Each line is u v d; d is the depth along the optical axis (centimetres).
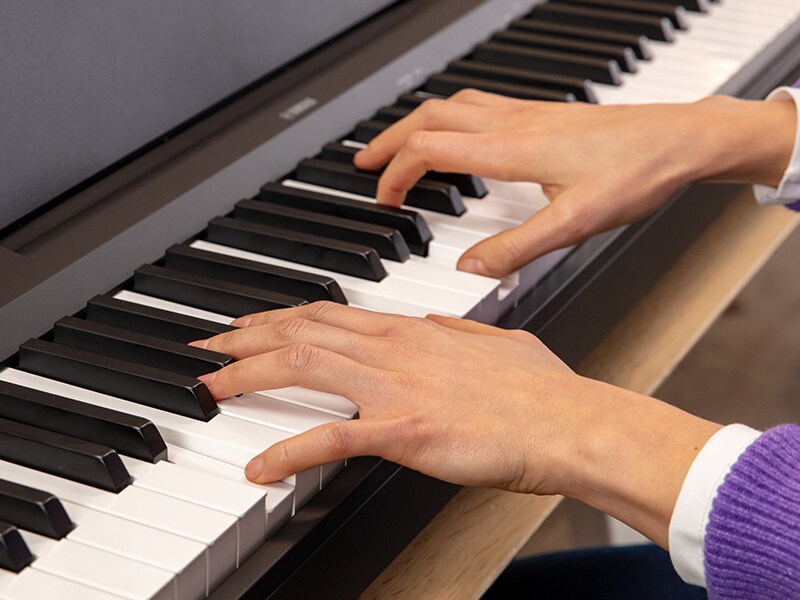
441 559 91
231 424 83
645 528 82
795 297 205
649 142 100
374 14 120
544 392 83
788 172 104
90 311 90
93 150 97
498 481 83
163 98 102
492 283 94
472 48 120
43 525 76
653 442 81
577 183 98
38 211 95
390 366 84
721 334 198
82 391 84
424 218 99
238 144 103
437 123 102
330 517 82
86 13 96
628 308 110
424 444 82
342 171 102
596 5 127
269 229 96
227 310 91
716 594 81
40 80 93
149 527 76
